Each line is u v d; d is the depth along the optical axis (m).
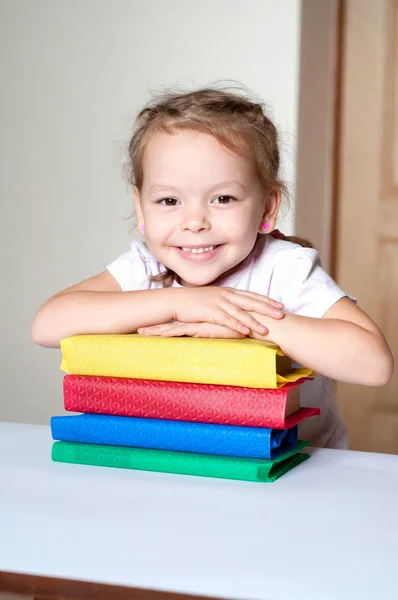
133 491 0.65
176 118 0.93
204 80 2.26
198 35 2.26
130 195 2.31
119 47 2.32
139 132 1.02
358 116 2.66
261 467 0.68
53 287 2.43
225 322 0.82
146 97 2.30
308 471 0.72
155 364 0.73
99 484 0.67
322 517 0.57
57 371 2.43
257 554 0.49
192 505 0.60
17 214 2.46
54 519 0.56
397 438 2.71
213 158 0.91
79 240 2.39
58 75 2.39
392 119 2.63
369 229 2.68
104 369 0.75
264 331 0.82
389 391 2.71
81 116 2.37
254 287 1.09
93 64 2.35
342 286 2.71
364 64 2.64
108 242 2.35
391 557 0.49
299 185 2.23
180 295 0.89
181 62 2.27
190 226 0.93
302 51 2.21
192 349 0.71
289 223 2.14
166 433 0.72
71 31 2.37
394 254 2.67
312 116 2.39
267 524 0.56
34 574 0.46
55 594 0.46
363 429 2.74
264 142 1.01
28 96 2.42
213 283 1.09
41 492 0.64
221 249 0.96
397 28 2.61
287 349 0.83
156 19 2.29
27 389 2.47
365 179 2.67
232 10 2.22
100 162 2.35
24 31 2.42
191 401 0.71
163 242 0.96
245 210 0.95
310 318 0.85
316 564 0.48
